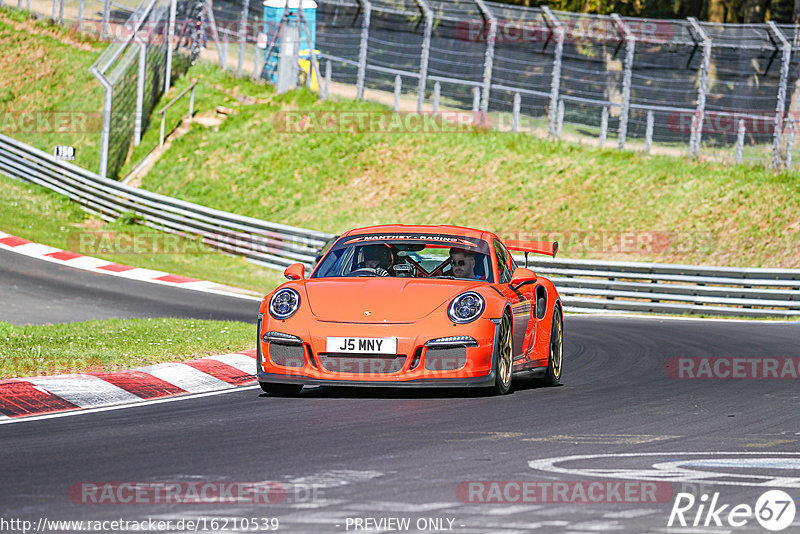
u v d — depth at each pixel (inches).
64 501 708.7
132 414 1114.1
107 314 2198.6
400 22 5206.7
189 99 4724.4
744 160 3833.7
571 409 1152.8
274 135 4436.5
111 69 4195.4
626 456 878.4
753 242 3395.7
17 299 2335.1
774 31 3796.8
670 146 4298.7
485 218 3816.4
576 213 3732.8
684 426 1047.6
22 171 4153.5
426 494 730.8
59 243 3341.5
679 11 5629.9
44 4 5615.2
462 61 5295.3
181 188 4242.1
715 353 1807.3
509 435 976.9
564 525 650.2
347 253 1360.7
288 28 4729.3
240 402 1200.8
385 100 4660.4
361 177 4163.4
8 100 4864.7
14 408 1138.0
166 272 3056.1
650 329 2284.7
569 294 2901.1
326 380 1178.0
